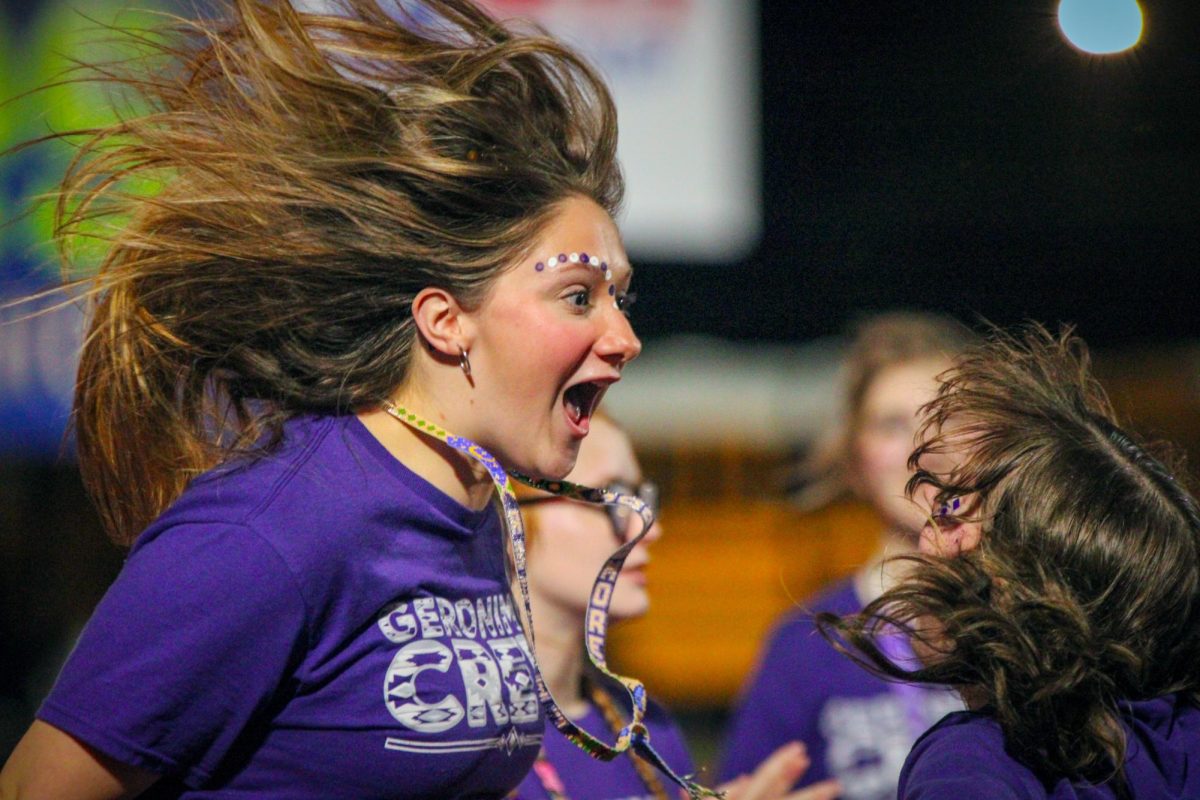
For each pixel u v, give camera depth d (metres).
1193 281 20.22
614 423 7.38
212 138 5.48
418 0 5.90
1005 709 4.75
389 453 5.29
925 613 5.04
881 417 9.56
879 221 19.80
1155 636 4.95
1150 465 5.21
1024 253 20.02
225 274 5.37
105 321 5.55
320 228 5.34
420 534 5.23
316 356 5.39
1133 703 4.93
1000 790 4.45
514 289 5.28
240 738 5.01
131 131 5.60
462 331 5.30
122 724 4.74
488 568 5.60
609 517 7.11
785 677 8.77
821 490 10.87
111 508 5.79
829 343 21.50
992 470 5.17
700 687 22.56
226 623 4.80
